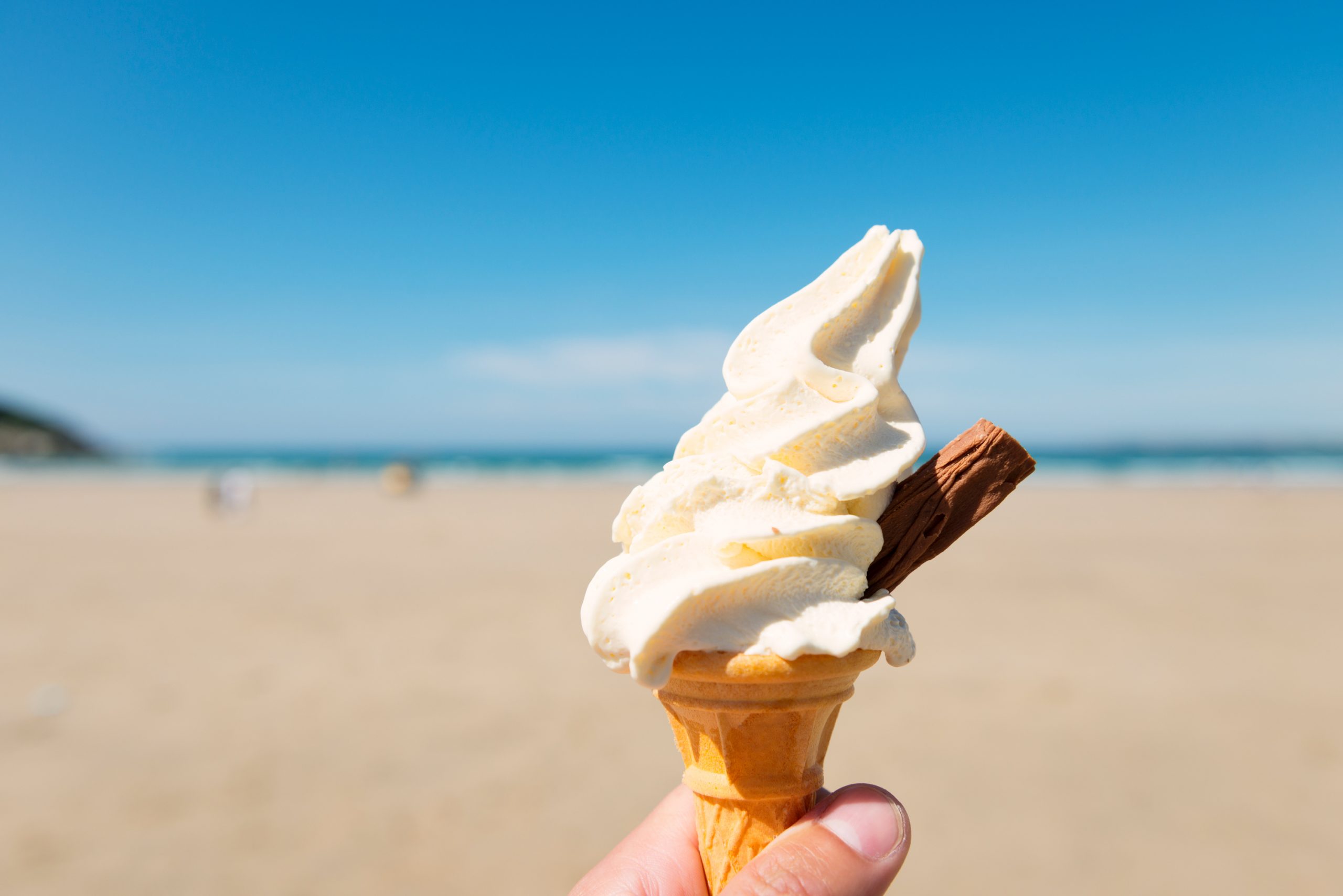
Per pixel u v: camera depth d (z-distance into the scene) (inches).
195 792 225.1
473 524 872.9
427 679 320.2
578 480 1860.2
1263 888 177.3
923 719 275.4
